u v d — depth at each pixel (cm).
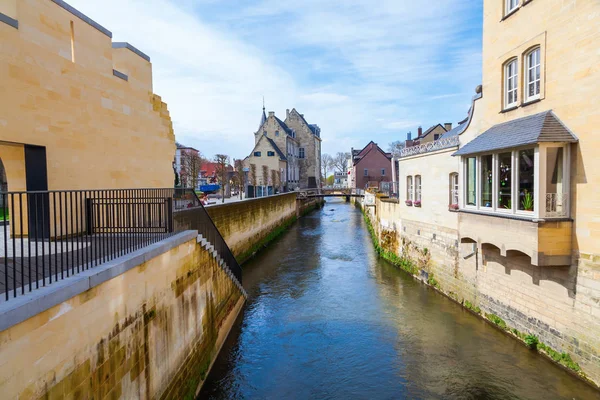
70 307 405
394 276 1644
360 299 1360
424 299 1324
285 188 5362
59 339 387
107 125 933
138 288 560
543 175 781
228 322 1114
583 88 750
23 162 762
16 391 331
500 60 1021
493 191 946
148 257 589
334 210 5488
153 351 606
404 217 1731
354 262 1944
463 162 1084
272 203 2922
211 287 950
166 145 1262
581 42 754
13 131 661
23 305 335
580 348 765
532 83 917
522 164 845
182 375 728
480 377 834
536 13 879
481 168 1008
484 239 977
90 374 438
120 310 507
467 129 1188
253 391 820
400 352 966
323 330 1113
